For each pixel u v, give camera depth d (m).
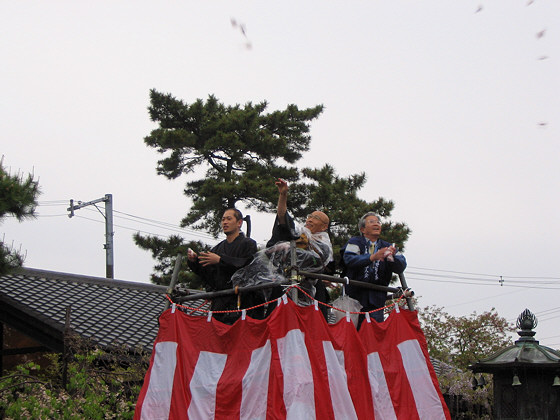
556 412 9.45
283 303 7.06
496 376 9.98
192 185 27.06
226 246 8.05
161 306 17.81
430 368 7.76
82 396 11.56
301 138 27.52
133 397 12.50
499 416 9.84
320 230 8.12
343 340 7.34
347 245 8.35
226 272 7.95
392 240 24.73
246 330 7.23
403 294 8.04
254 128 26.19
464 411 17.41
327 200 24.81
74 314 15.16
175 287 7.93
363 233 8.47
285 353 6.88
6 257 11.54
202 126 26.42
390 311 7.99
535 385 9.61
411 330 7.87
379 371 7.46
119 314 16.25
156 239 25.75
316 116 28.03
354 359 7.32
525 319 10.19
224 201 25.33
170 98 26.81
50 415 10.40
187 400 7.10
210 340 7.36
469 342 28.19
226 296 7.92
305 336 7.02
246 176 25.17
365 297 8.14
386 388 7.43
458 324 28.20
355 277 8.23
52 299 15.65
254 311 7.94
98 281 17.97
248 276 7.74
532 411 9.55
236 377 7.05
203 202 24.78
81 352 12.77
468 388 17.00
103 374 12.45
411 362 7.69
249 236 8.32
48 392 10.84
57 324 14.02
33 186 11.58
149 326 16.06
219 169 26.70
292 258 7.32
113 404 11.90
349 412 6.94
